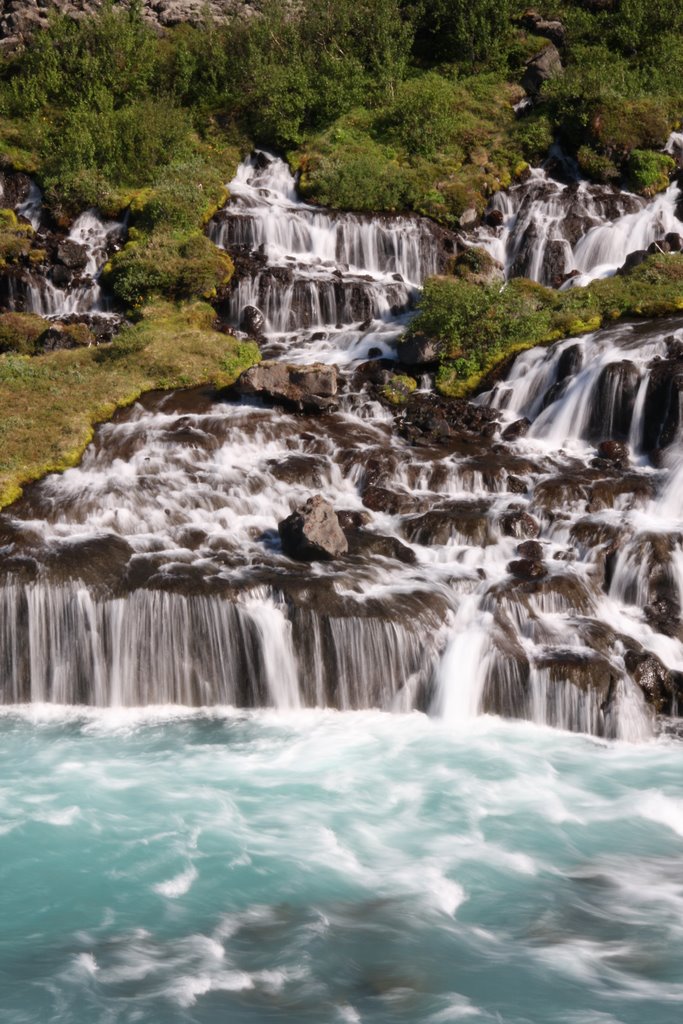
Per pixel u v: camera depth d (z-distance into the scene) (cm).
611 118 3259
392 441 2052
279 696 1485
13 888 1051
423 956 952
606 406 2039
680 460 1894
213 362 2347
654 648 1523
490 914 1020
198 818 1184
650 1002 888
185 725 1438
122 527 1728
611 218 3020
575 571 1630
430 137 3319
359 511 1778
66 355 2411
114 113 3359
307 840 1143
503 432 2095
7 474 1845
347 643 1478
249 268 2767
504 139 3334
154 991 899
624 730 1391
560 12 3916
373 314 2698
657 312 2336
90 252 2884
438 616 1519
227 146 3350
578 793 1255
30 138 3281
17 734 1402
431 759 1339
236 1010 878
